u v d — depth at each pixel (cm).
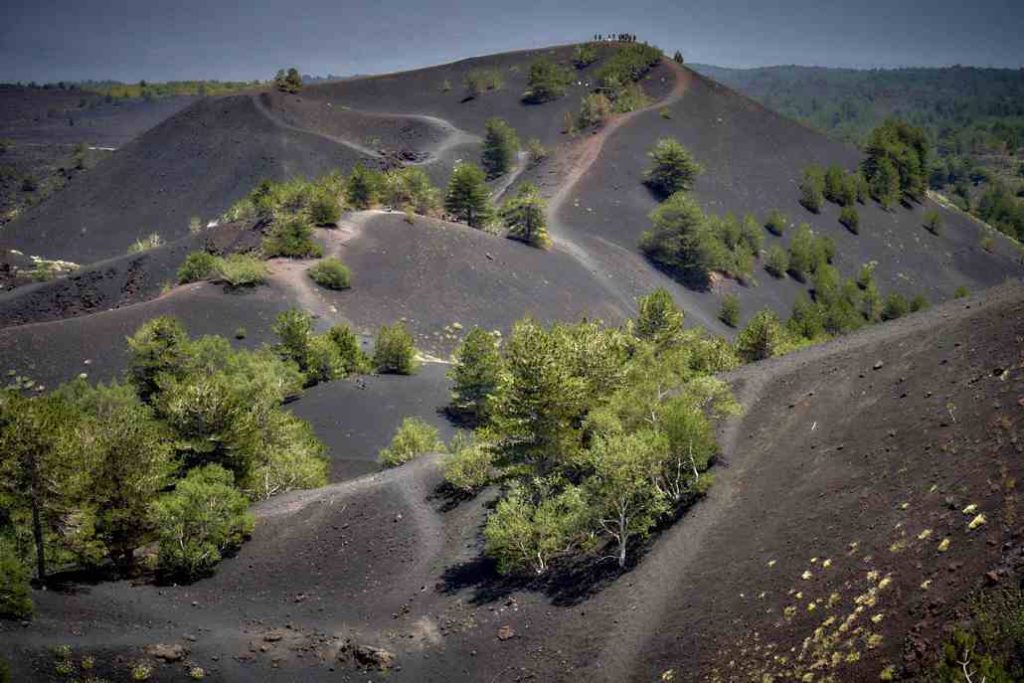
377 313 9894
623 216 15625
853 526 3128
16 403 3672
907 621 2467
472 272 11344
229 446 4894
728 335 12519
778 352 6662
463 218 13925
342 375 7694
